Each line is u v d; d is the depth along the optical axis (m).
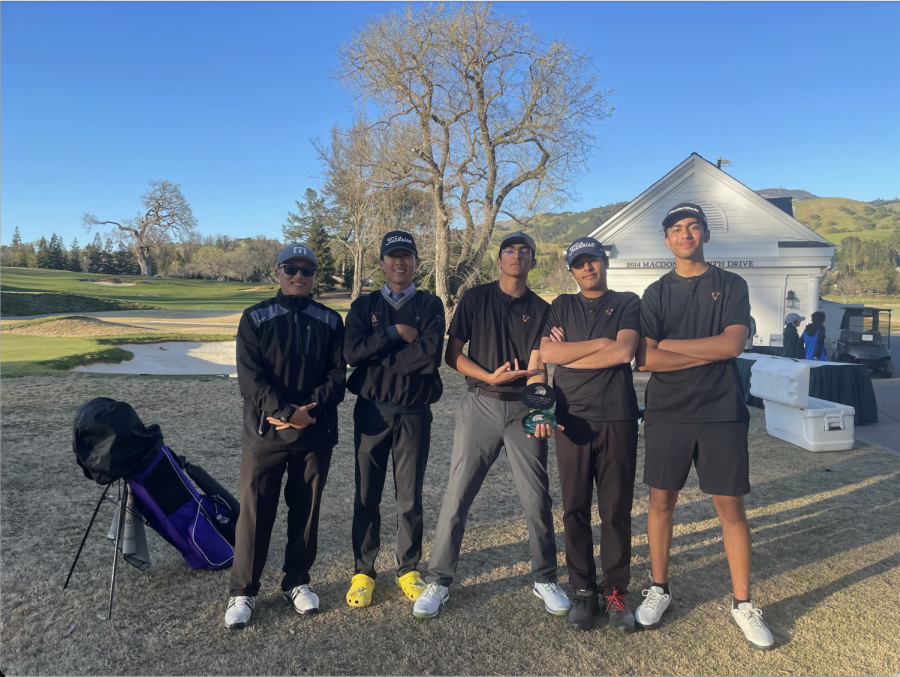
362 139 21.22
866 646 2.68
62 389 9.16
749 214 17.41
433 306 3.11
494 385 3.02
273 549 3.71
